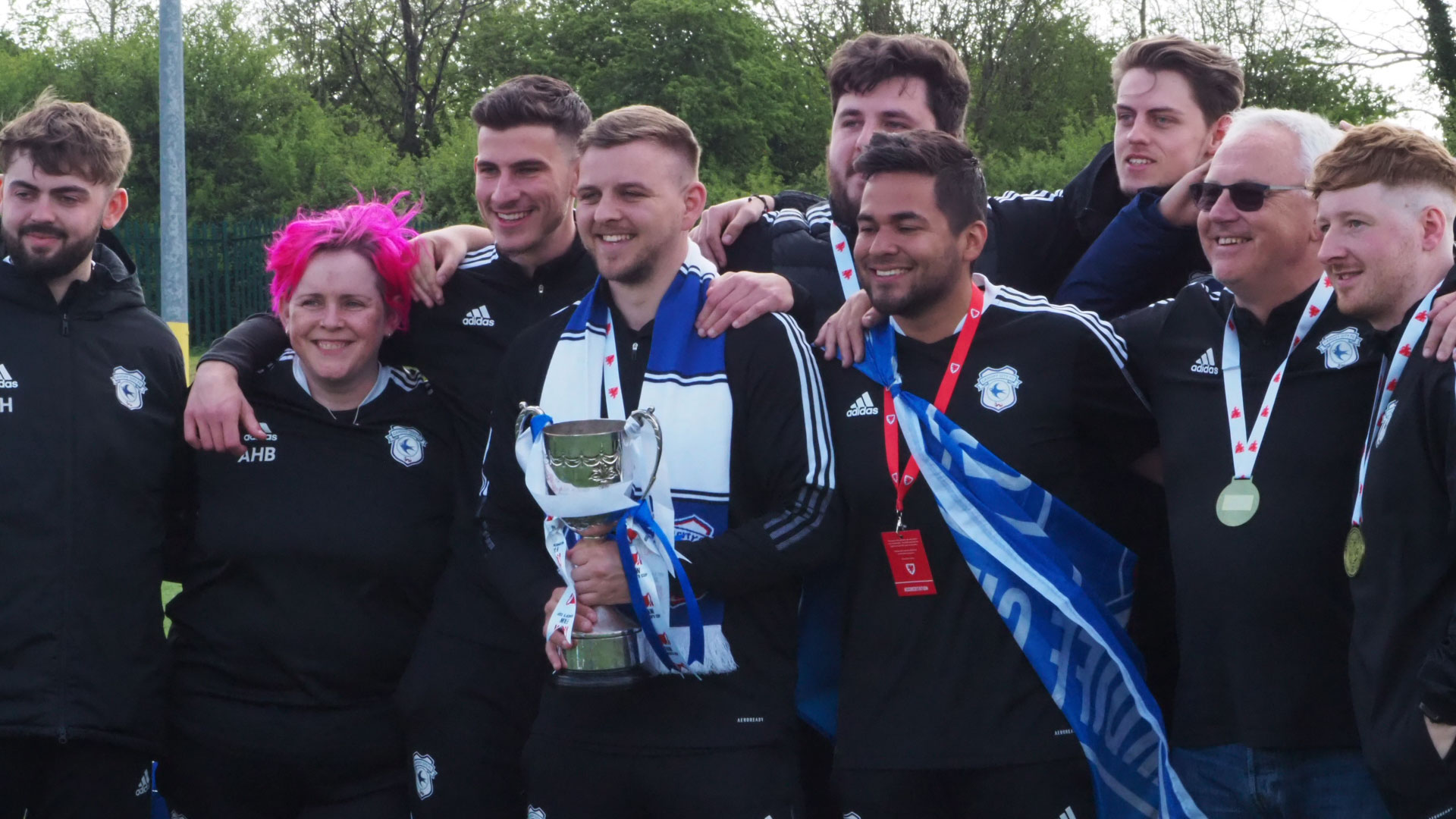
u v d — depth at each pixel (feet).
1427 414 8.20
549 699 9.98
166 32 42.80
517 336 10.68
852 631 9.98
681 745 9.48
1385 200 8.46
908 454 9.85
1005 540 9.60
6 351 10.90
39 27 126.82
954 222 9.74
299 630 10.94
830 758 11.00
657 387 9.86
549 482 9.33
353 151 101.40
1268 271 9.34
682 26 115.55
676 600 9.46
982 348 10.00
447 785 10.89
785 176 127.95
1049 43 109.50
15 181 10.76
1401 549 8.25
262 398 11.39
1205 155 12.69
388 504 11.18
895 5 103.04
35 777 10.89
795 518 9.59
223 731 10.95
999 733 9.47
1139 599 10.78
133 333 11.41
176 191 43.06
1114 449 10.28
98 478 10.96
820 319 11.54
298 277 10.89
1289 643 8.92
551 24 124.16
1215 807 9.29
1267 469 9.16
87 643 10.80
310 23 129.18
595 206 9.88
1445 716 7.86
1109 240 11.87
